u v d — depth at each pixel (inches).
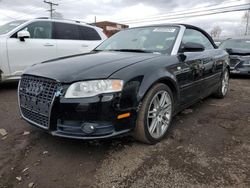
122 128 101.2
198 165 99.7
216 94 204.8
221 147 115.1
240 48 363.3
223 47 385.1
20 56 221.6
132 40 155.2
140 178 91.7
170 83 123.7
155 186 87.1
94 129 96.1
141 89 104.7
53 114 99.0
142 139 113.4
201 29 179.3
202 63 155.6
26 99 111.8
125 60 114.7
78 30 271.7
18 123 144.7
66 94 96.6
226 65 205.0
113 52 140.1
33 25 234.5
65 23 262.4
